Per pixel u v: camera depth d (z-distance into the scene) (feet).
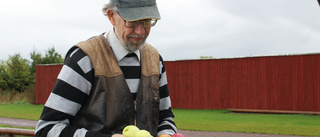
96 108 5.56
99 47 5.83
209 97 61.82
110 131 5.60
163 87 6.80
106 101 5.60
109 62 5.79
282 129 35.12
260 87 57.41
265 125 38.75
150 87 6.14
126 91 5.75
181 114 53.57
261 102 57.26
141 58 6.31
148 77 6.19
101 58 5.74
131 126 5.34
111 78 5.70
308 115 51.21
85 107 5.65
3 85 95.20
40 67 82.07
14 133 14.93
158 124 6.52
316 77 53.21
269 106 56.65
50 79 80.43
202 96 62.44
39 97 82.28
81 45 5.73
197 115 51.72
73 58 5.59
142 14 5.44
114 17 5.83
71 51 5.82
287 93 55.36
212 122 42.19
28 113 60.29
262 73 57.26
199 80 62.75
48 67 80.69
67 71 5.50
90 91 5.67
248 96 58.34
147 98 6.03
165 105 6.84
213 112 56.85
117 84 5.70
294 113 53.83
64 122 5.45
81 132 5.27
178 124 40.27
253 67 58.03
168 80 65.62
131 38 5.69
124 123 5.69
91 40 5.92
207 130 35.01
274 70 56.39
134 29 5.58
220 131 34.35
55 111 5.31
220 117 48.60
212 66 61.67
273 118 46.91
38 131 5.39
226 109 60.08
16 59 99.71
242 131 33.94
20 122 46.37
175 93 64.95
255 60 57.88
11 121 47.75
